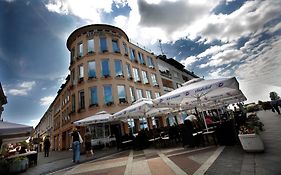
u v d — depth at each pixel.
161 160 6.11
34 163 9.95
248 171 3.45
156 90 25.89
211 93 8.95
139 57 26.05
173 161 5.61
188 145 7.92
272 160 3.83
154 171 4.76
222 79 6.63
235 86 5.77
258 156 4.37
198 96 8.57
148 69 26.22
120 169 5.72
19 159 8.27
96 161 8.55
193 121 8.59
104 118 12.83
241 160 4.31
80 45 21.70
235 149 5.77
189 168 4.47
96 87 19.14
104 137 16.00
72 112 19.80
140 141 10.70
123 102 19.39
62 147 27.58
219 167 4.07
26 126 6.88
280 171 3.12
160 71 29.17
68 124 24.81
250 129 5.16
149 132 11.38
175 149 8.15
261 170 3.36
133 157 7.91
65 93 28.84
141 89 23.39
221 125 7.00
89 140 11.01
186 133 7.98
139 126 20.78
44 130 48.75
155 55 29.28
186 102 11.73
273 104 17.58
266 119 14.50
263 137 6.88
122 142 11.80
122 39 22.98
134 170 5.25
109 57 20.53
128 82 21.09
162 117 25.12
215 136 7.70
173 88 30.67
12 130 6.45
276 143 5.39
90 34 21.20
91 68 20.08
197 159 5.31
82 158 10.16
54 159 12.12
